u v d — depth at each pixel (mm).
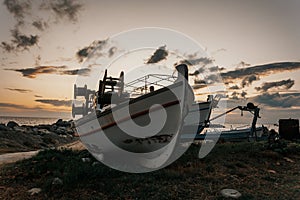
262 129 16297
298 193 6547
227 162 9266
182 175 7680
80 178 7109
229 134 15695
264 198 6203
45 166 8391
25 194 6320
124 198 6102
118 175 7746
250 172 8328
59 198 6078
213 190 6652
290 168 8992
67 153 11102
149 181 7195
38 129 31359
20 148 19875
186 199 6098
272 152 10602
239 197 6203
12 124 29906
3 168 8727
